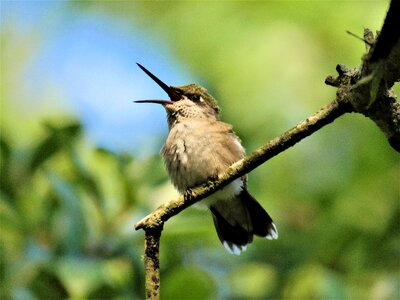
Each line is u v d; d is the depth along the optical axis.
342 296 9.73
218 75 12.59
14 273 9.35
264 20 12.53
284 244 11.43
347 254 10.90
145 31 14.00
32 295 9.22
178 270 9.42
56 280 9.24
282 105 12.10
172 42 13.45
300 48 12.25
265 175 12.36
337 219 11.33
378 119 5.80
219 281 11.14
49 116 14.65
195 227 9.77
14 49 15.23
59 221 9.70
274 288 11.02
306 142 12.40
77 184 10.01
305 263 11.02
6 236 9.65
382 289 10.49
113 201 9.98
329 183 12.19
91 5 14.77
